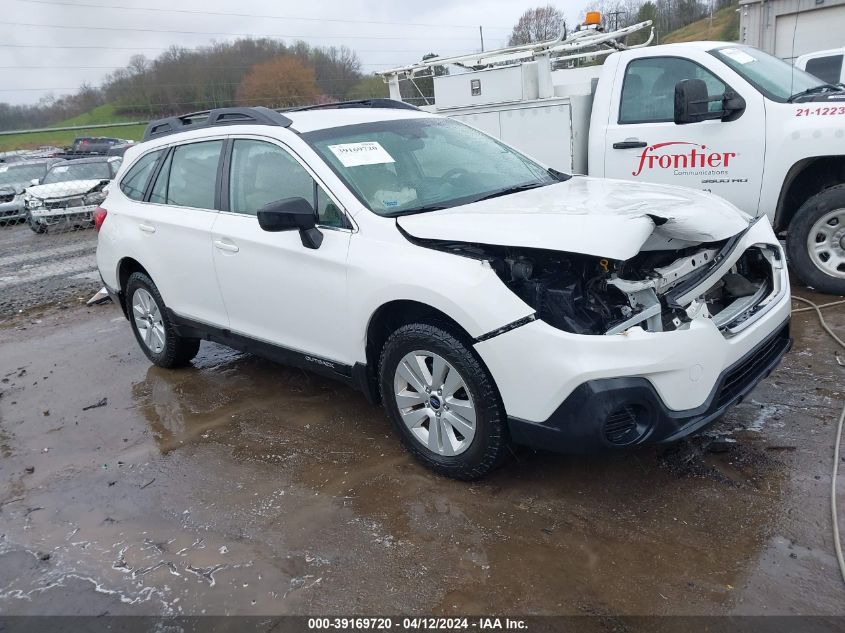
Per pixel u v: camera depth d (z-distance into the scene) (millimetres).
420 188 3932
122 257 5320
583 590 2705
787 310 3633
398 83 9453
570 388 2916
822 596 2555
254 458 3986
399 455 3850
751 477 3318
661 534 2980
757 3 14836
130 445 4332
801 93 5629
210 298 4637
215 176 4551
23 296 8781
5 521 3596
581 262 3133
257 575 2971
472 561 2924
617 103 6254
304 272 3861
